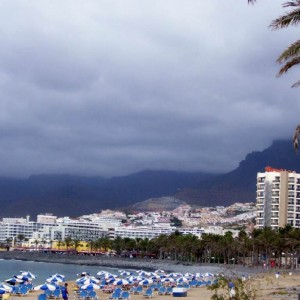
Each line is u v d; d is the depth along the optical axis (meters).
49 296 75.56
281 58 33.47
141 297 81.44
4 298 70.56
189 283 104.69
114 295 77.06
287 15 31.48
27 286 84.38
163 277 118.31
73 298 77.94
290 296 69.31
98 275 122.12
